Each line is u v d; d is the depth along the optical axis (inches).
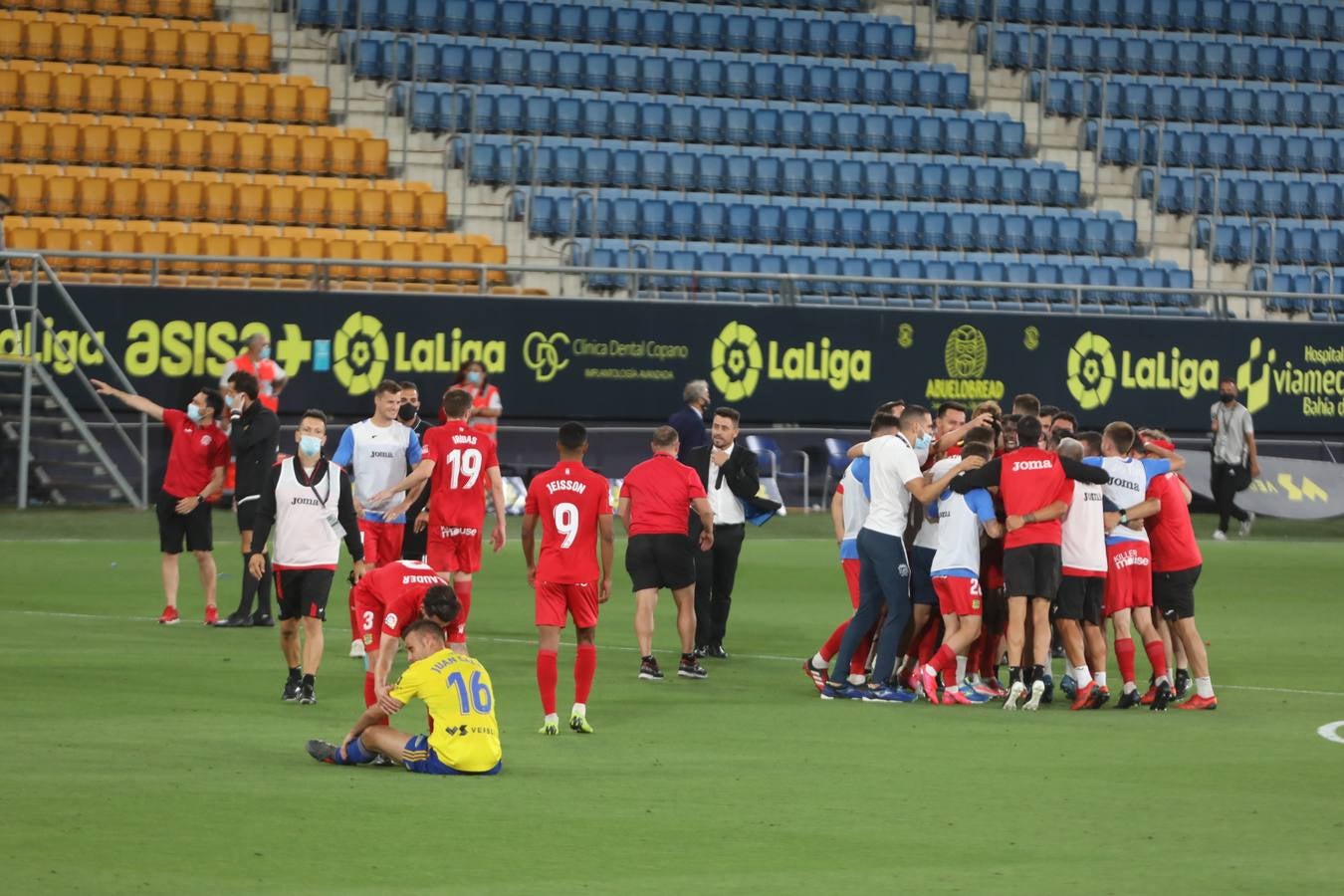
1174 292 2233.0
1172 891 550.3
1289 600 1542.8
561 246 2491.4
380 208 2409.0
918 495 976.9
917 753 815.7
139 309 1994.3
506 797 687.1
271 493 920.9
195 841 596.1
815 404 2172.7
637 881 554.9
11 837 596.1
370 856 581.0
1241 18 3238.2
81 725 839.1
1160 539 998.4
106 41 2564.0
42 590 1401.3
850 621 1006.4
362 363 2044.8
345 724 862.5
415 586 794.2
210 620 1237.7
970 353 2208.4
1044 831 639.1
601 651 1189.7
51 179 2303.2
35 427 1998.0
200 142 2423.7
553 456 2094.0
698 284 2429.9
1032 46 3061.0
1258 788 731.4
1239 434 2070.6
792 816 660.7
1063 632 994.7
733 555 1169.4
